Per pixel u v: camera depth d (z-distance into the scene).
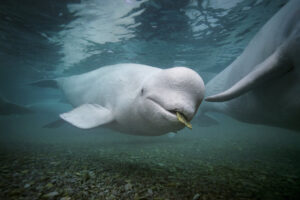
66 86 10.92
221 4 9.11
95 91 7.44
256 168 3.66
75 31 11.45
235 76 6.57
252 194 2.27
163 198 2.06
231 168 3.52
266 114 5.46
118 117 5.22
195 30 11.39
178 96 2.97
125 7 9.20
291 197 2.24
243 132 14.68
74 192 2.12
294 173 3.40
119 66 7.26
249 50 5.79
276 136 12.23
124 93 5.33
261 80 4.12
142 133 4.99
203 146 7.19
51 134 11.77
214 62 17.33
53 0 8.71
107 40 12.62
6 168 2.88
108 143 7.66
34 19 10.23
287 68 3.92
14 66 19.11
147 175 2.85
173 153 5.38
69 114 5.68
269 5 9.24
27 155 4.04
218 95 4.51
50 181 2.41
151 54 15.15
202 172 3.16
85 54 15.12
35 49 14.24
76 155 4.34
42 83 13.64
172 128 3.54
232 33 11.88
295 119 4.82
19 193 2.04
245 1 8.98
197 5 9.12
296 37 3.57
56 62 17.22
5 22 10.64
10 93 33.66
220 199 2.09
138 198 2.04
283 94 4.45
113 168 3.16
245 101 5.94
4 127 15.34
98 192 2.15
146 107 3.60
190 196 2.14
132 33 11.65
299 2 4.00
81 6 9.13
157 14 9.75
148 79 4.08
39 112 19.22
